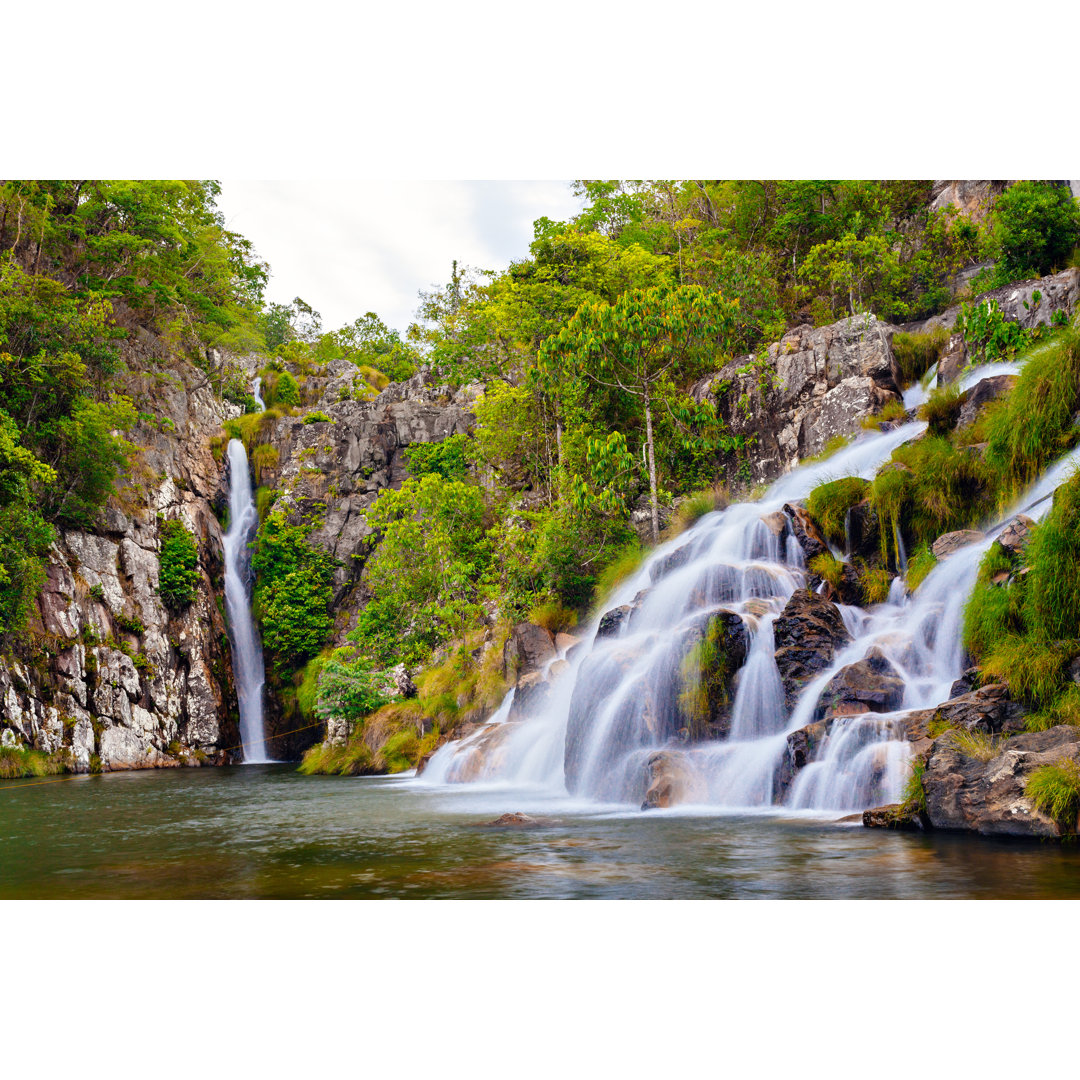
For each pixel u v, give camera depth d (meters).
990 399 24.14
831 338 34.41
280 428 55.47
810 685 16.78
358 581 49.72
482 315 53.66
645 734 18.17
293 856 12.09
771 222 54.81
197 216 59.09
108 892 9.80
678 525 31.52
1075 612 13.59
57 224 48.31
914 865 9.71
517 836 13.17
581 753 19.53
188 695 42.66
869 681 15.86
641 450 36.12
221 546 50.22
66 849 13.34
